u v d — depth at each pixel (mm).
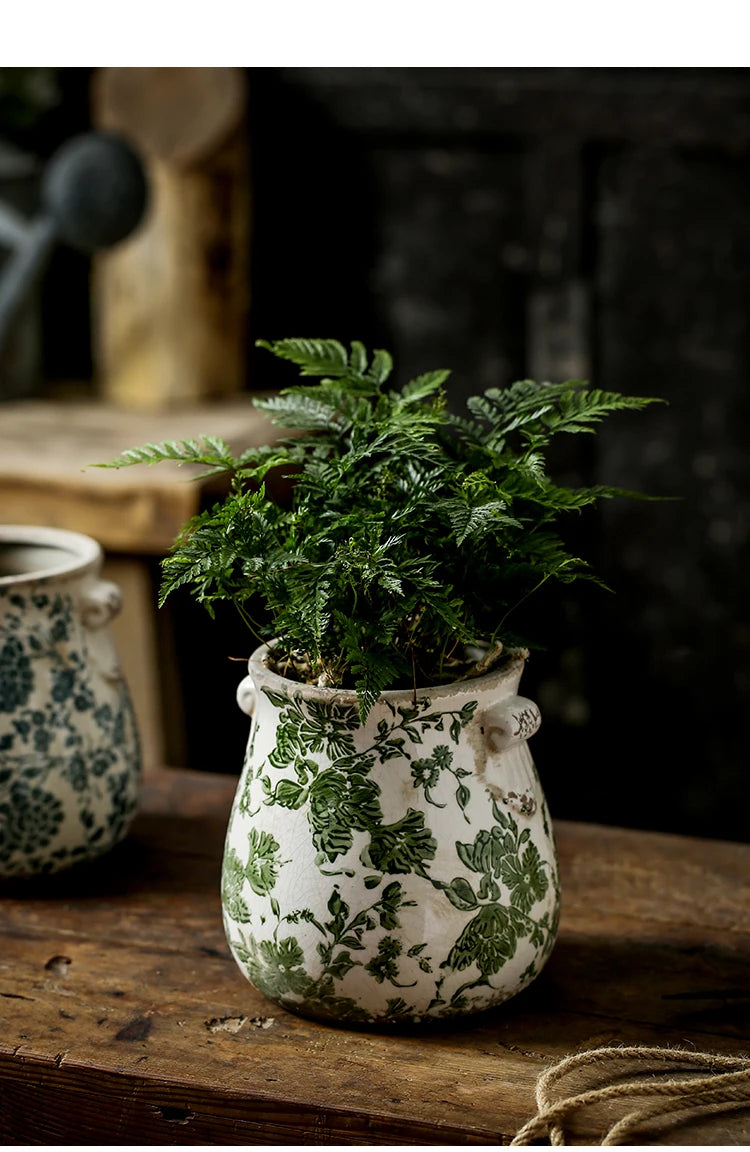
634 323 2375
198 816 1236
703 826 2594
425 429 844
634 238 2336
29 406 2264
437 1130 806
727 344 2340
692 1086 810
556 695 2574
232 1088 838
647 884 1104
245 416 2162
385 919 841
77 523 1828
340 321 2490
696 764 2566
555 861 928
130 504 1802
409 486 850
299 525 856
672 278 2338
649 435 2408
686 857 1150
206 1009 931
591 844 1181
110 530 1822
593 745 2600
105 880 1116
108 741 1076
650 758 2582
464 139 2350
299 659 920
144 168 2113
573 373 2404
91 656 1073
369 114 2361
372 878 838
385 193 2408
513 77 2293
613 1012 927
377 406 924
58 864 1067
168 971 981
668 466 2416
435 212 2396
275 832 864
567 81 2273
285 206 2447
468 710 851
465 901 849
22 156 2248
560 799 2639
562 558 849
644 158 2291
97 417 2170
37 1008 932
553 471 2432
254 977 900
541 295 2381
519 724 853
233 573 865
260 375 2520
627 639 2521
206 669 2168
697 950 1006
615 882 1108
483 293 2414
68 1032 903
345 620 806
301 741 853
